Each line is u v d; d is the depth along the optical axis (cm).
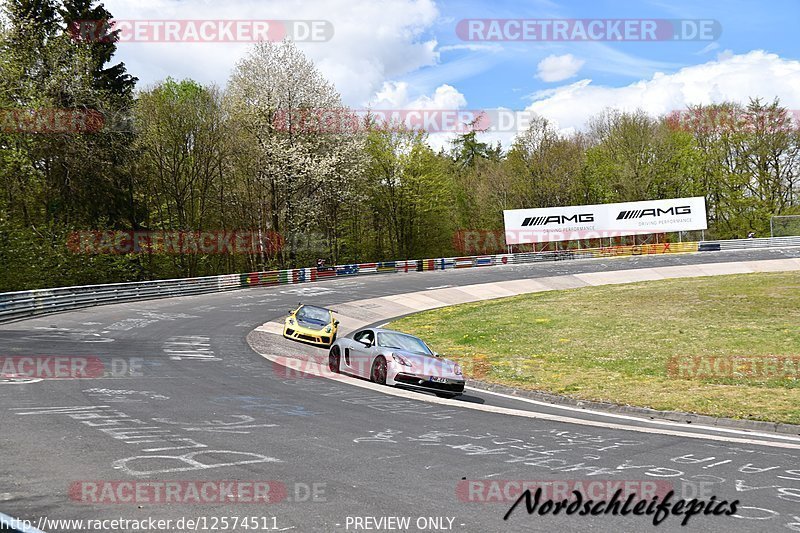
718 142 6719
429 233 6562
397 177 6172
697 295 3184
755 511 530
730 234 6731
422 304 3453
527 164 6919
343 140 4747
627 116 6875
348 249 6244
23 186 3569
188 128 4697
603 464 691
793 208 6444
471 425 901
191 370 1320
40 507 480
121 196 4003
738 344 1867
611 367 1590
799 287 3272
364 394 1138
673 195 6838
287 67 4506
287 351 1814
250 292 3700
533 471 650
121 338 1817
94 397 947
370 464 649
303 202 4650
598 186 7094
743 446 809
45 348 1493
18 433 705
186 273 4938
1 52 3322
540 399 1299
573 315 2700
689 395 1237
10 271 3384
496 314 2888
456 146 9300
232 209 5194
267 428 801
